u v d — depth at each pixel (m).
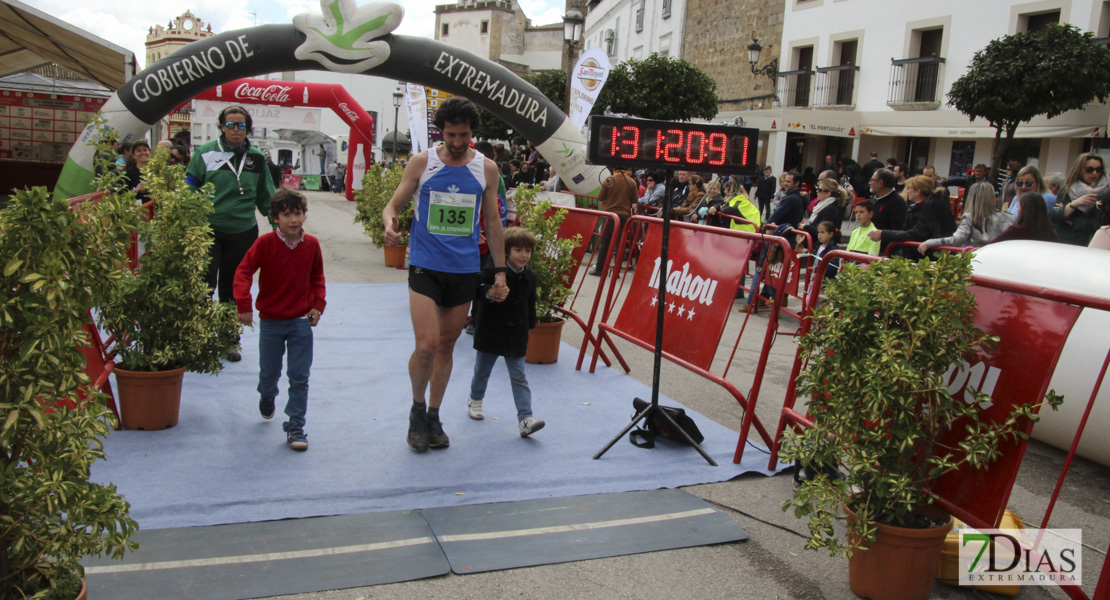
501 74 11.02
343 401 5.09
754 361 7.06
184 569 2.92
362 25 10.30
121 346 4.32
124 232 2.43
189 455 4.04
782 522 3.66
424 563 3.08
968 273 2.83
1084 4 17.12
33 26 12.64
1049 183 8.77
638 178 17.44
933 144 20.77
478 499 3.72
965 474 3.00
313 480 3.82
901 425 2.82
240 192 5.84
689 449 4.55
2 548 2.05
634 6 36.53
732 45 27.31
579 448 4.48
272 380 4.42
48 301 1.99
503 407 5.16
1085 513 4.05
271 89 22.45
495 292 4.29
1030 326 2.93
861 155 22.50
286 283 4.19
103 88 22.36
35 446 2.06
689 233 5.37
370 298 8.71
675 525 3.55
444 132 3.98
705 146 4.18
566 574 3.08
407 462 4.12
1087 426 4.48
